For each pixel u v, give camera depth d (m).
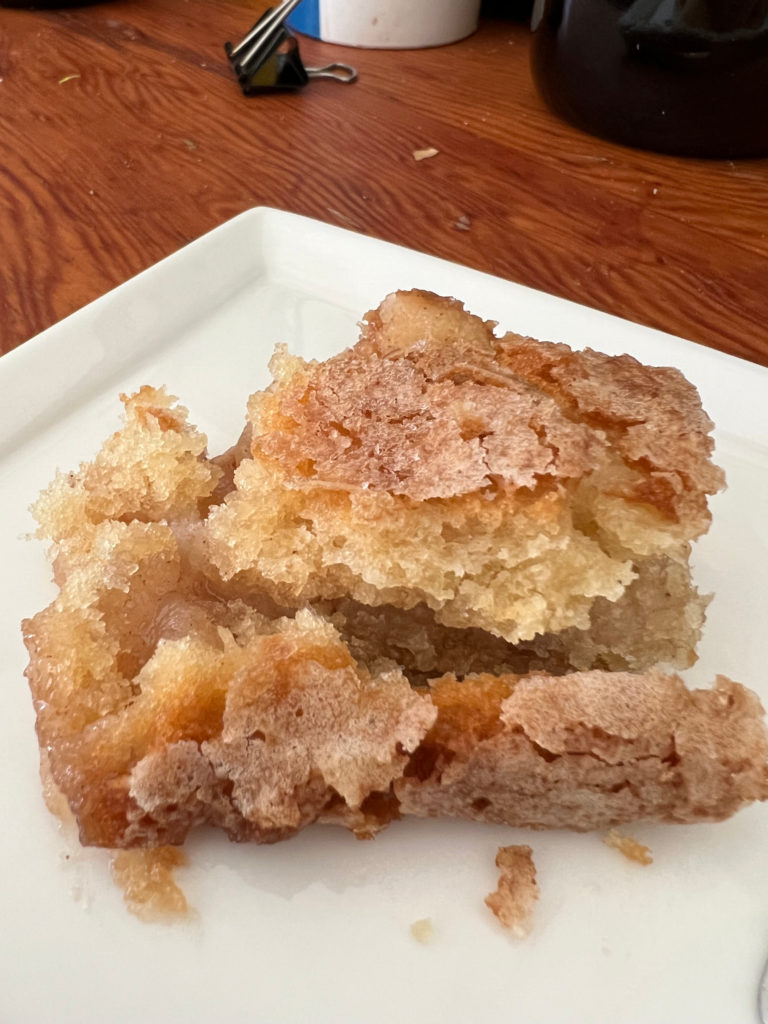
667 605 0.13
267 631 0.12
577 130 0.30
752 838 0.11
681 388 0.13
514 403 0.12
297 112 0.30
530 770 0.11
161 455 0.14
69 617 0.12
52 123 0.29
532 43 0.30
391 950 0.10
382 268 0.20
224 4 0.39
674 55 0.26
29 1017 0.10
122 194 0.25
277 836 0.11
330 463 0.12
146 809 0.10
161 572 0.13
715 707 0.11
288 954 0.10
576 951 0.11
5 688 0.12
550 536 0.12
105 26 0.37
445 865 0.11
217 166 0.27
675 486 0.12
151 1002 0.10
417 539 0.12
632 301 0.21
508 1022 0.10
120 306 0.18
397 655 0.13
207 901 0.11
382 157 0.28
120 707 0.11
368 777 0.11
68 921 0.10
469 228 0.24
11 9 0.38
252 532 0.12
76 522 0.14
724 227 0.25
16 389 0.16
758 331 0.20
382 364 0.13
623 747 0.11
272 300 0.20
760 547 0.15
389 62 0.35
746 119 0.27
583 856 0.11
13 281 0.21
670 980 0.10
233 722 0.10
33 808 0.11
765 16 0.24
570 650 0.13
